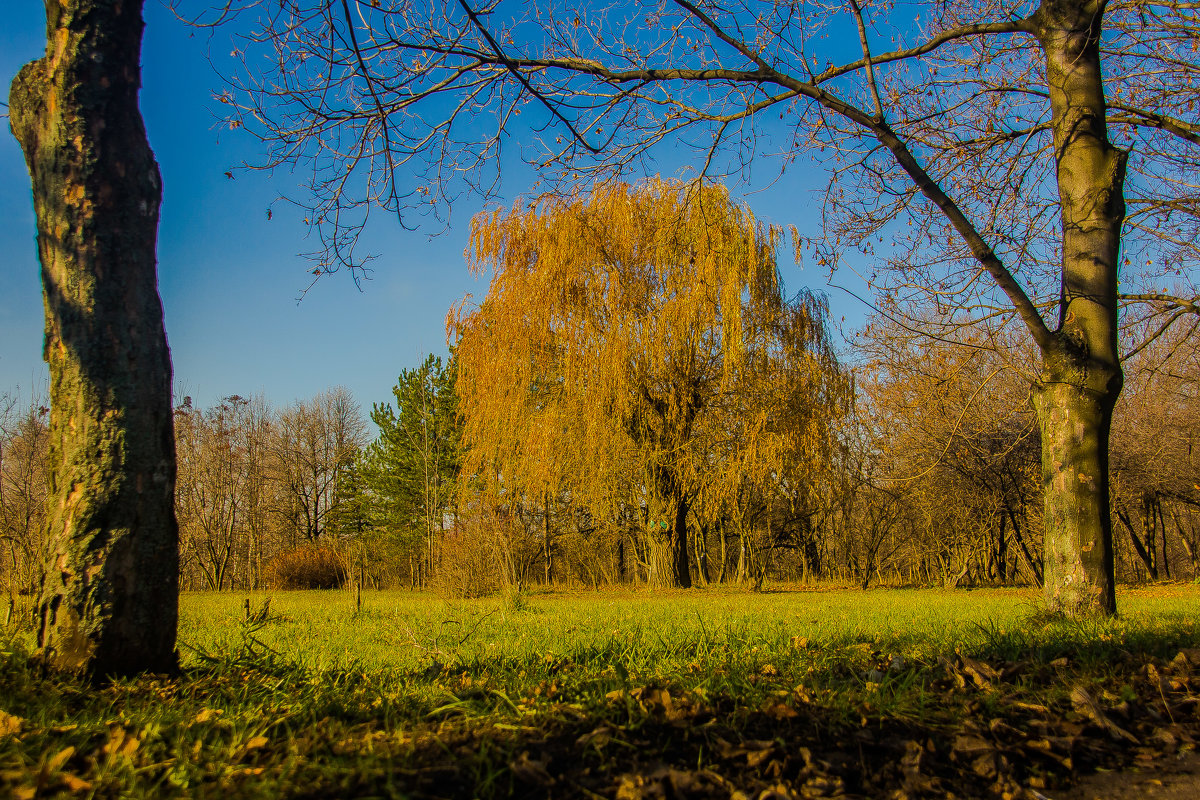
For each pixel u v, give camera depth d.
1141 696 3.44
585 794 2.20
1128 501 20.25
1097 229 7.02
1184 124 7.56
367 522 42.81
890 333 11.42
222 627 9.14
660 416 18.84
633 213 17.36
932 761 2.58
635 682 3.43
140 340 4.00
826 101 6.82
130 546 3.85
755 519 20.81
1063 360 6.99
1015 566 23.17
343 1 5.12
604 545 25.70
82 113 3.96
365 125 6.01
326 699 3.26
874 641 5.33
